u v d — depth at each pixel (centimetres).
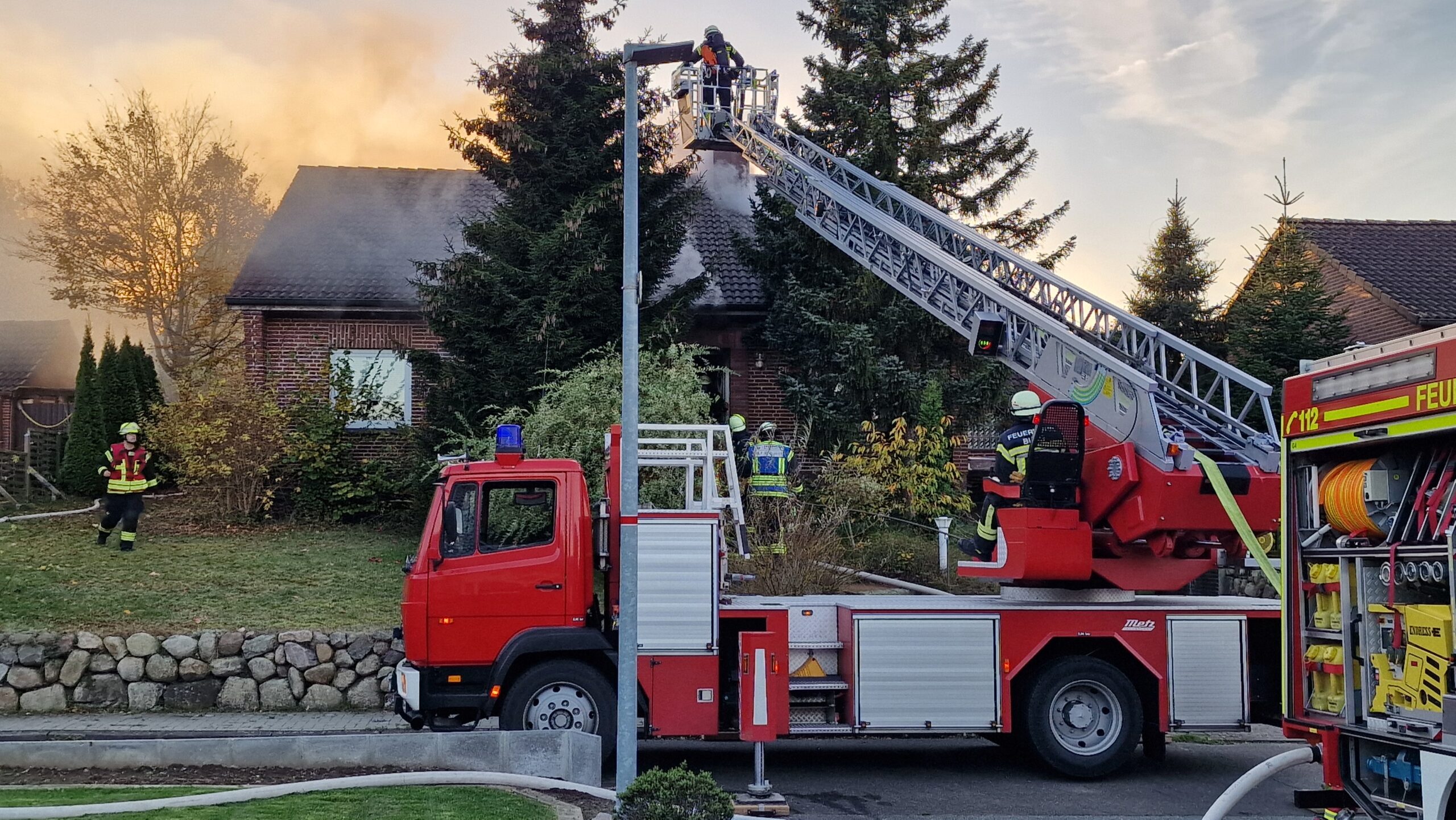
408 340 1956
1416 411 558
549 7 1708
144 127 2717
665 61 765
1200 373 1636
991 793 833
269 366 1919
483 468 860
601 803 724
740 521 908
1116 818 757
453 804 675
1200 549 910
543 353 1562
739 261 2005
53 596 1177
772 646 788
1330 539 639
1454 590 537
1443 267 2206
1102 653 904
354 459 1847
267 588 1255
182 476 1645
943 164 1952
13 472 1853
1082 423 901
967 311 1163
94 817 627
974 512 1886
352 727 994
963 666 863
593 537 892
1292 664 647
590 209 1568
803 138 1598
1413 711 570
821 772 909
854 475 1575
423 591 837
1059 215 2080
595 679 834
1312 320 1576
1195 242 2366
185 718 1036
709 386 2020
